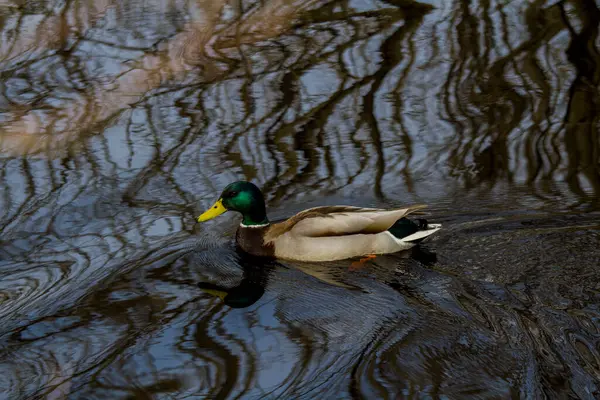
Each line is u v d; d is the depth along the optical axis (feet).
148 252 31.40
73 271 30.01
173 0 54.39
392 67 44.78
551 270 28.32
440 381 22.88
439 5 52.60
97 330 26.43
